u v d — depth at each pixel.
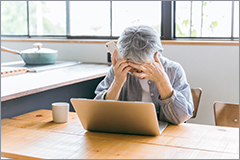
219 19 3.40
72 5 4.00
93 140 1.43
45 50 3.22
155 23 3.63
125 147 1.33
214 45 3.23
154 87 1.88
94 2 3.89
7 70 2.59
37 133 1.54
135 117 1.42
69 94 2.94
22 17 4.47
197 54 3.30
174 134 1.51
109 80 1.96
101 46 3.68
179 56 3.37
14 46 4.06
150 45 1.60
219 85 3.26
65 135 1.51
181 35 3.58
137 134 1.50
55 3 4.13
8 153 1.28
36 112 1.99
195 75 3.33
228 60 3.21
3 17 4.61
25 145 1.37
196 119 3.40
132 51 1.61
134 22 3.72
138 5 3.68
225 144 1.36
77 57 3.80
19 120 1.79
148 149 1.31
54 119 1.73
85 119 1.53
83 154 1.26
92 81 3.37
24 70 2.74
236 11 3.33
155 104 1.88
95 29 3.92
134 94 1.92
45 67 3.00
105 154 1.26
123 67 1.68
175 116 1.67
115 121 1.48
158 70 1.66
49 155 1.25
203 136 1.47
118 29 3.80
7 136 1.49
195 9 3.49
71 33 4.05
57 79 2.34
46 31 4.24
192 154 1.25
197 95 2.54
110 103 1.41
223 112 2.02
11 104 2.03
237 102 3.22
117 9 3.78
